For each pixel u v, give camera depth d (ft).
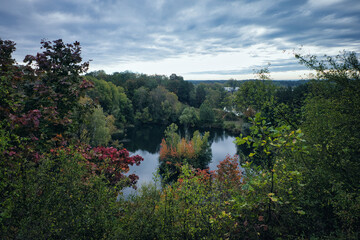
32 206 8.99
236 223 10.63
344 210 10.43
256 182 10.32
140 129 204.13
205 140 107.45
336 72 20.17
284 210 10.96
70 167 10.94
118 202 13.16
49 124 16.31
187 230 11.59
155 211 12.75
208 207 12.04
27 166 11.28
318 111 20.81
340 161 13.08
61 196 10.16
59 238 9.81
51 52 17.15
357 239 9.23
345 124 15.67
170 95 257.55
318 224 11.00
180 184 13.07
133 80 301.63
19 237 8.49
